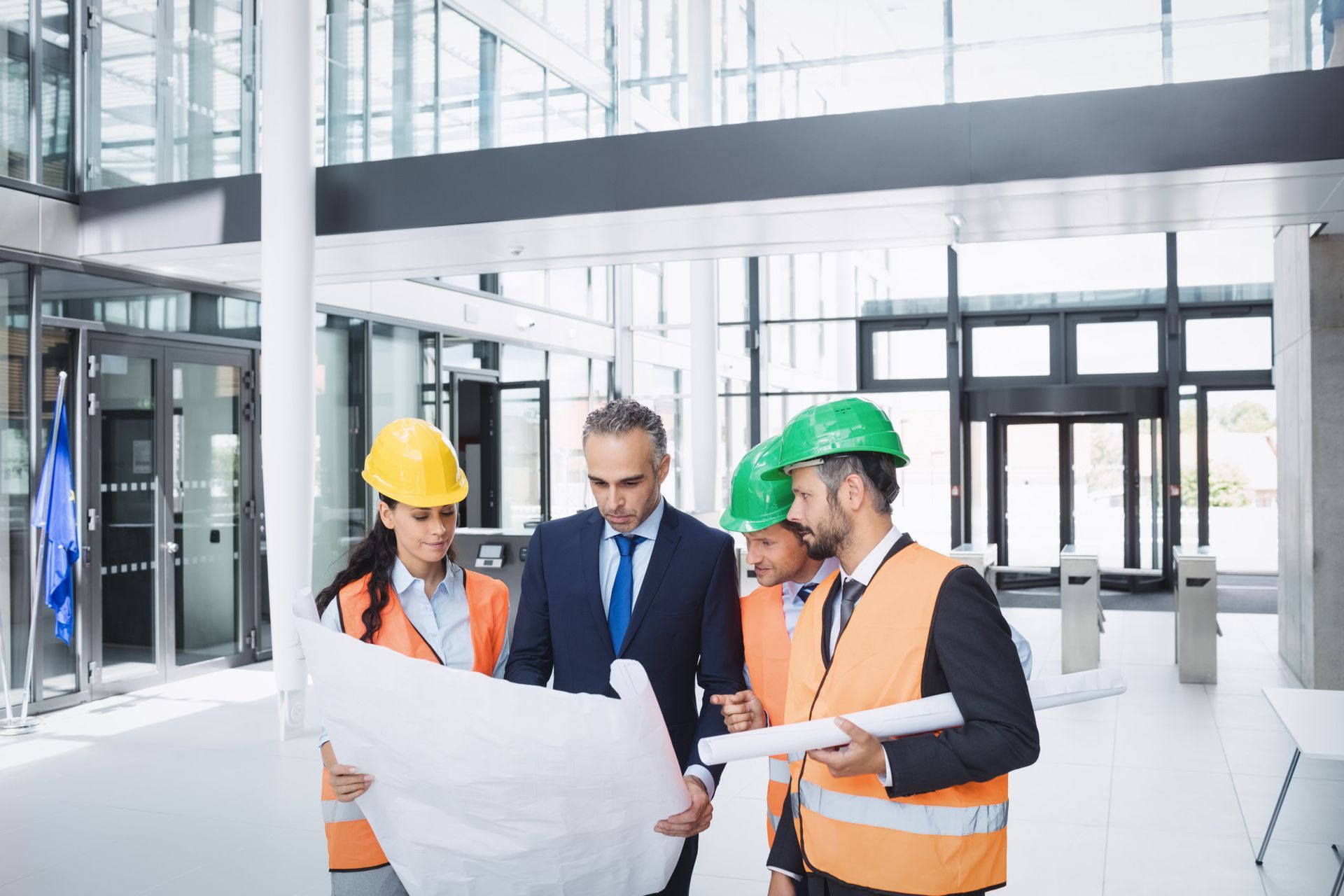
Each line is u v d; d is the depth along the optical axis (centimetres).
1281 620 844
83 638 695
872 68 646
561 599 223
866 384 1316
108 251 688
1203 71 568
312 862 416
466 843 174
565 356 1311
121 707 684
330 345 902
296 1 597
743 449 1366
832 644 180
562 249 694
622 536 224
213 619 807
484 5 800
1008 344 1277
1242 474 1296
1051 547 1291
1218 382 1230
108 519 718
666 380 1552
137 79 748
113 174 736
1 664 629
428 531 208
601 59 832
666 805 176
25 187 664
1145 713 656
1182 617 746
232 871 407
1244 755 562
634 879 185
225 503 819
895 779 154
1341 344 686
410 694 163
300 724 611
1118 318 1248
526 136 743
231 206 656
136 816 472
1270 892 380
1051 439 1288
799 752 157
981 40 619
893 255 1302
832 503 175
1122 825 454
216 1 808
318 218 645
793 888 195
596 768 166
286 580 605
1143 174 525
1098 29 592
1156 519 1261
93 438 706
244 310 841
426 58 742
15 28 680
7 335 657
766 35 686
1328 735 356
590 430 209
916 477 1302
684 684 222
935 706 159
